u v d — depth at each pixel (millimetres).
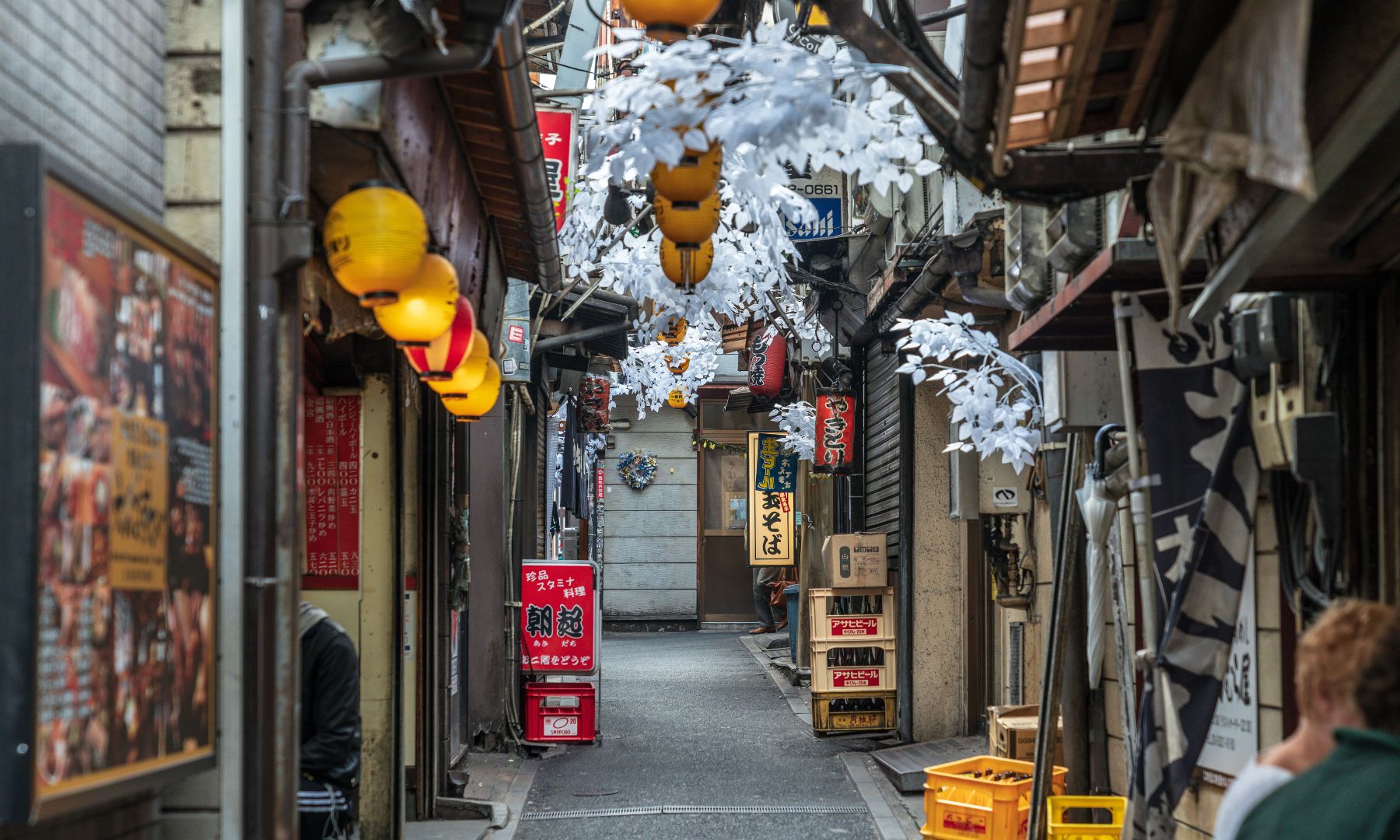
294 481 3723
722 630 28906
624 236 10477
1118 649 6227
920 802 10047
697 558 29281
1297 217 3016
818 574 18875
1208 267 4527
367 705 7500
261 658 3607
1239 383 4816
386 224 4020
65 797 2660
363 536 7562
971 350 8508
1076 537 6762
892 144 5402
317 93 4082
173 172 3736
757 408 18891
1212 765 5594
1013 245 6887
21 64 2902
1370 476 4242
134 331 3051
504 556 12953
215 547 3570
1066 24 3188
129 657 2988
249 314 3730
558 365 15250
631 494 29422
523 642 12992
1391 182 3383
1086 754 7453
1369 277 4188
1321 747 2514
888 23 4883
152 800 3561
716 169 5309
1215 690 4691
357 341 7500
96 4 3314
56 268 2656
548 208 6816
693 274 6324
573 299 13312
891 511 14188
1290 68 2510
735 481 29688
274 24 3844
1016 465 8289
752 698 16859
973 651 12992
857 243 14266
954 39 8914
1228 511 4758
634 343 20469
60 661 2648
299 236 3750
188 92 3758
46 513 2590
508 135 5758
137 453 3053
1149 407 4820
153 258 3186
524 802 10203
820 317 15570
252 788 3580
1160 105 3766
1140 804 4875
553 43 10289
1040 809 6645
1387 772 2322
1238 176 3342
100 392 2854
